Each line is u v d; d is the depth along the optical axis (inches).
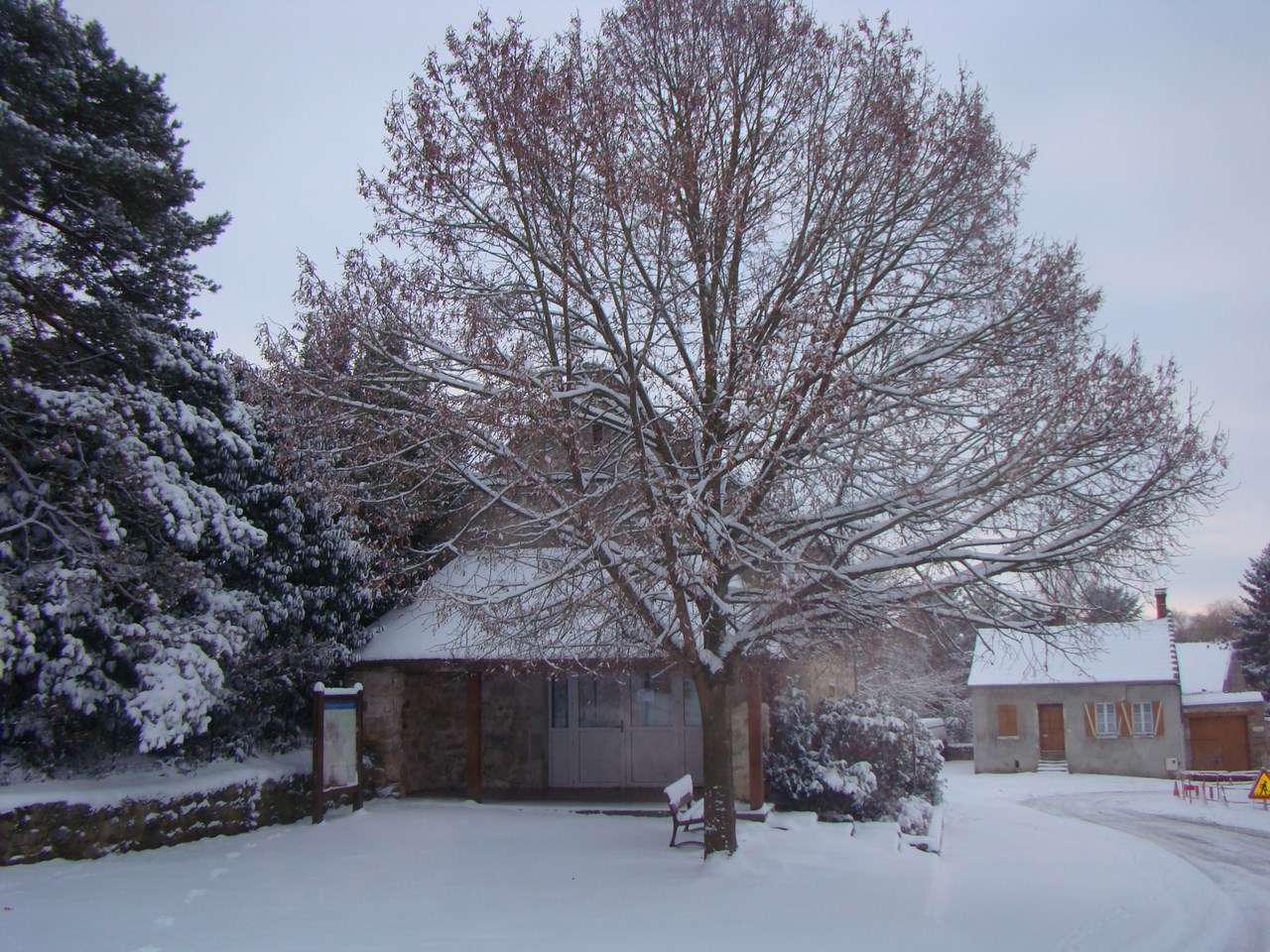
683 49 454.3
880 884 412.8
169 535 494.6
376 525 474.0
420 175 418.6
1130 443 385.1
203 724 481.1
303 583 623.5
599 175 392.2
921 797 759.1
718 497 408.8
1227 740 1418.6
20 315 498.0
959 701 1786.4
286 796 572.4
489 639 453.1
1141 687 1407.5
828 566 386.9
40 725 462.3
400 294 438.0
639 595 403.9
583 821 565.3
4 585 445.4
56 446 465.1
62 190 477.7
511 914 355.9
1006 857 589.6
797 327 383.2
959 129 426.3
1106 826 797.2
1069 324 413.4
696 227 420.5
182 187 505.4
